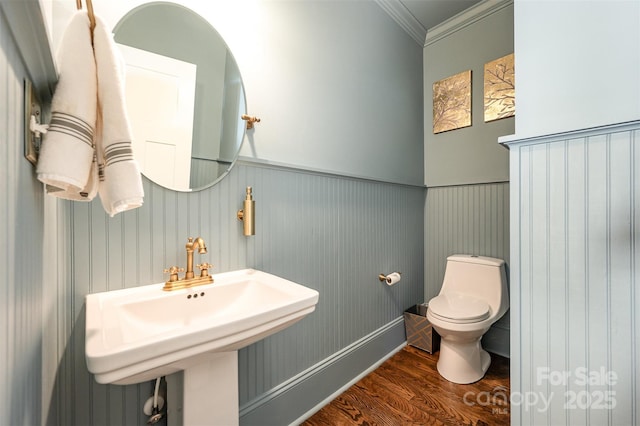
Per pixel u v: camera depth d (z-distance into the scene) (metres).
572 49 0.80
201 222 1.03
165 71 0.97
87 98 0.51
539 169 0.86
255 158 1.19
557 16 0.82
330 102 1.53
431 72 2.26
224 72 1.11
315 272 1.43
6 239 0.34
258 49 1.21
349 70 1.65
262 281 0.98
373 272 1.79
